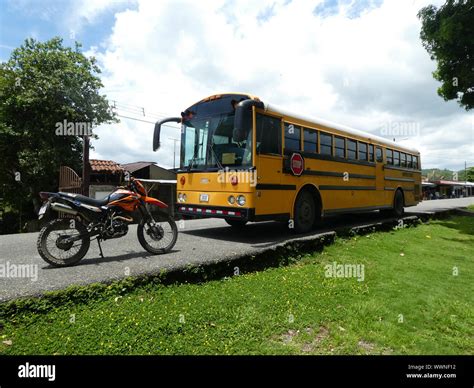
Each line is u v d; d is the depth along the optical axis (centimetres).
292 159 692
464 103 1170
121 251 525
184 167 722
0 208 2003
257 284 443
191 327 311
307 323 342
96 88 1677
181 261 449
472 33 970
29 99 1445
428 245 814
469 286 505
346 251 675
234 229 819
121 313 322
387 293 454
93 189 1269
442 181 4834
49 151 1489
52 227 418
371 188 1023
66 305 325
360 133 976
